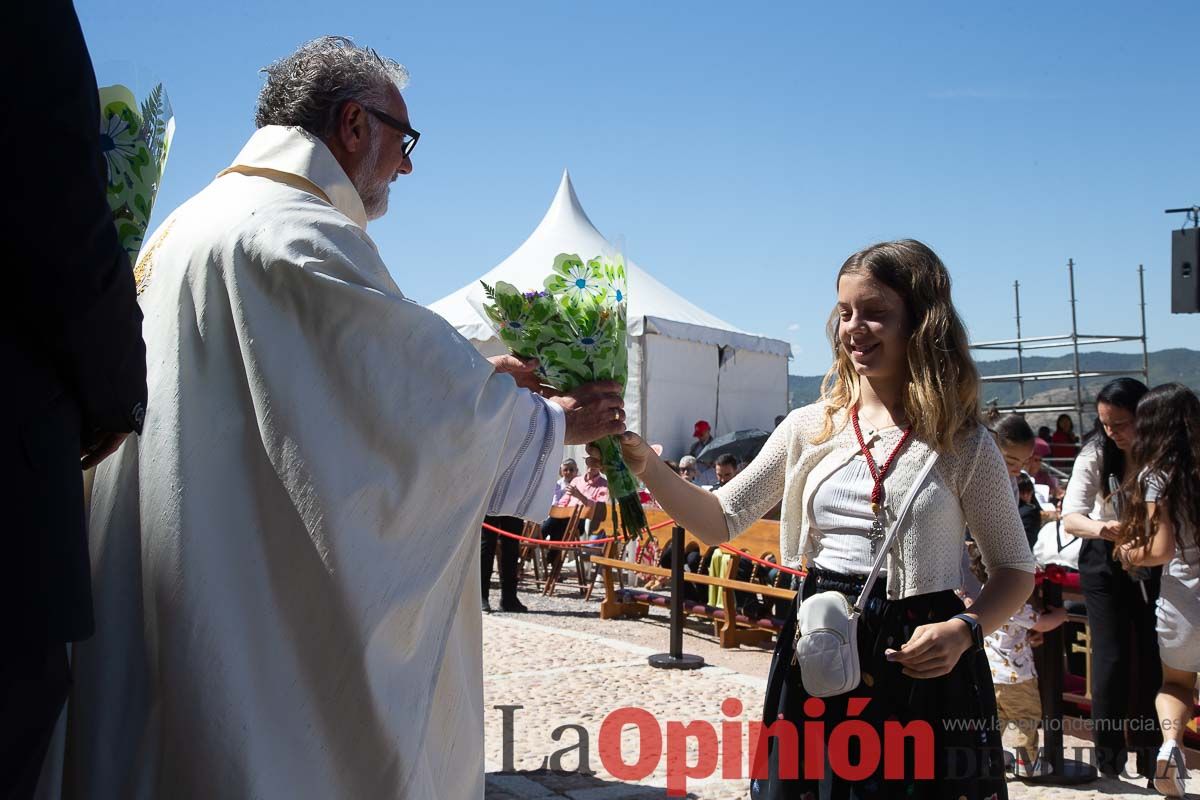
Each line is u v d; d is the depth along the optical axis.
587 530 10.88
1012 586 2.40
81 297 1.45
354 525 1.84
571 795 4.31
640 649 7.57
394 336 1.89
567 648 7.56
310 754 1.83
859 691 2.33
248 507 1.85
